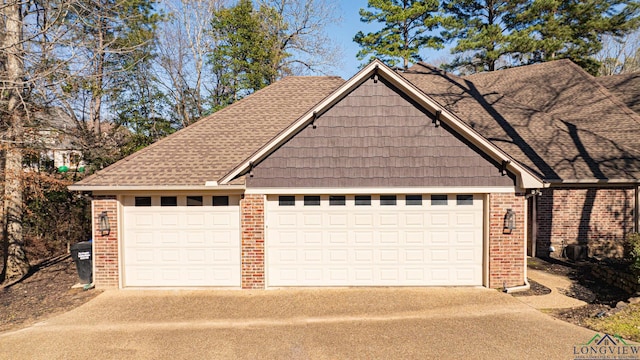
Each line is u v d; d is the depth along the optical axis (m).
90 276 10.22
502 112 14.66
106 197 9.75
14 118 11.84
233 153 10.64
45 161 16.92
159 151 10.73
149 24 21.50
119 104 22.91
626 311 7.68
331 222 9.88
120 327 7.49
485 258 9.70
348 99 9.61
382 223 9.88
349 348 6.48
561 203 12.96
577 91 16.02
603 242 12.77
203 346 6.63
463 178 9.53
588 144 13.12
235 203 9.86
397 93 9.57
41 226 16.34
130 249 9.92
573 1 26.86
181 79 25.20
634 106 15.84
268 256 9.85
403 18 28.59
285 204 9.88
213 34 25.62
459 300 8.80
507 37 26.00
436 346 6.50
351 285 9.91
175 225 9.91
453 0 29.38
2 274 12.15
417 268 9.88
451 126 9.53
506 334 6.92
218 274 9.90
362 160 9.61
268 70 25.75
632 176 11.76
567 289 9.48
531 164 12.09
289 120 12.06
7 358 6.30
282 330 7.25
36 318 8.13
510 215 9.45
